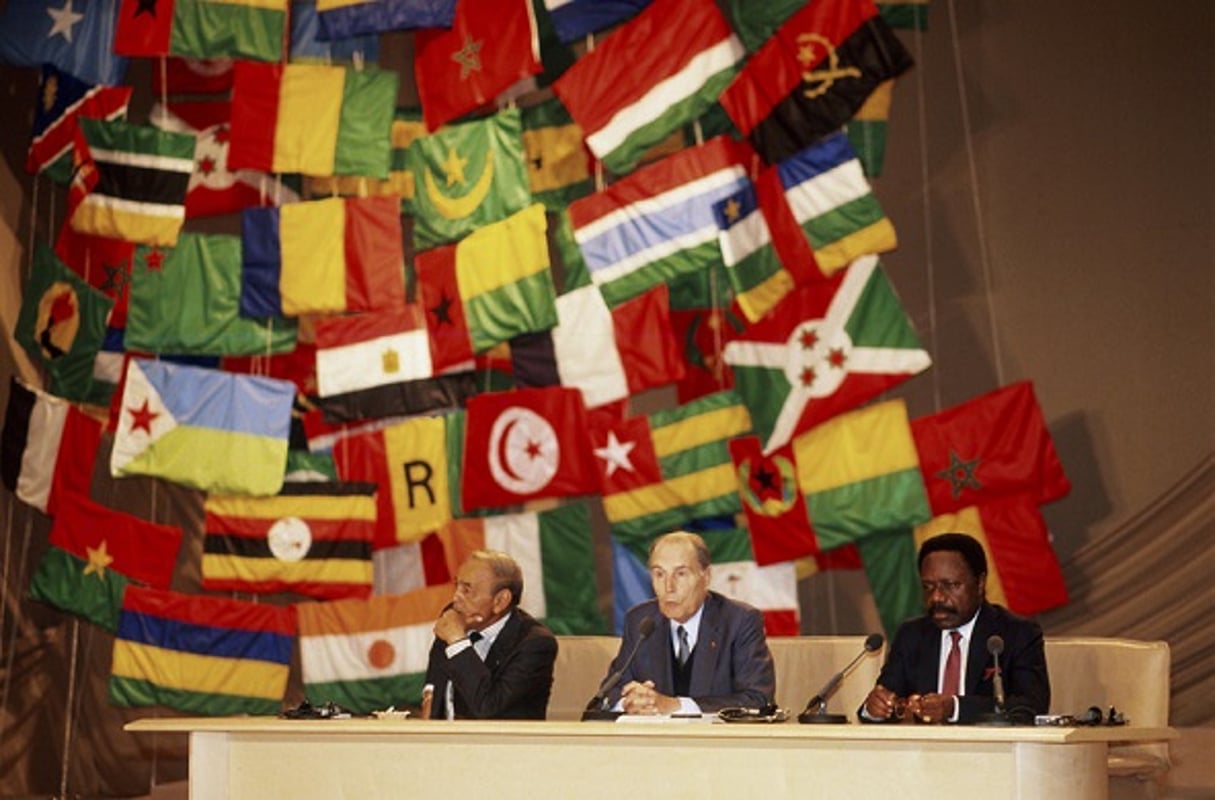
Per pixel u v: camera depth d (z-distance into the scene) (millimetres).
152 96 13742
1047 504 12469
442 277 12758
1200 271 12602
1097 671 8602
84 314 13078
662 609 8336
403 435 12852
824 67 11938
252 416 12859
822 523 11961
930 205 13250
